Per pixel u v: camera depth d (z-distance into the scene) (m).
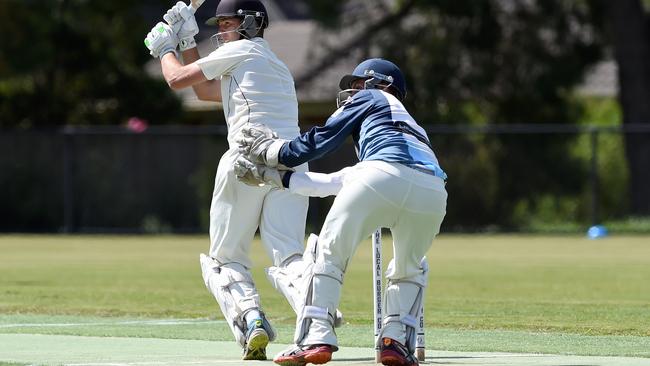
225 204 28.70
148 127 115.38
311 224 103.12
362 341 32.84
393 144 25.12
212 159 107.31
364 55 125.88
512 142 109.50
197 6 29.94
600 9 121.56
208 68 28.72
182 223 107.31
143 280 57.28
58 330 35.78
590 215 108.62
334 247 25.39
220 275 28.66
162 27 29.58
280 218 28.50
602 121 137.00
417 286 26.20
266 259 72.62
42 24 115.62
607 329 35.69
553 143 109.44
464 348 30.98
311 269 25.69
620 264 68.56
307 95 128.25
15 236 104.00
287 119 28.91
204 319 39.50
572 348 30.89
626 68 116.81
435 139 109.06
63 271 63.38
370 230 25.34
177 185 107.19
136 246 88.56
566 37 122.50
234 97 28.78
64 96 121.19
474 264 68.94
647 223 105.88
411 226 25.34
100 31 121.12
